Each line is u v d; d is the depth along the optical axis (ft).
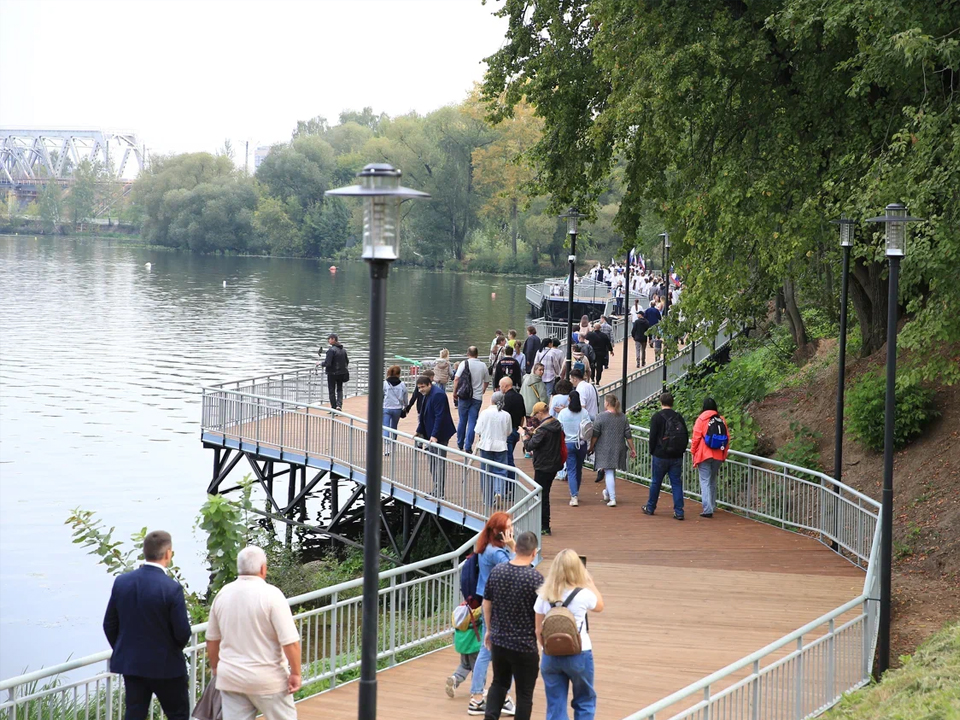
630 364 123.03
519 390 77.92
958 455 57.52
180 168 517.55
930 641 39.45
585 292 186.09
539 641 27.84
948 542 50.98
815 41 58.54
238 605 24.89
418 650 40.09
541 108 79.05
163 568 26.30
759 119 66.54
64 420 138.21
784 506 57.21
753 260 71.67
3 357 192.03
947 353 57.11
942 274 46.83
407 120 409.08
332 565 71.87
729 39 59.98
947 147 49.39
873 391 63.72
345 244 488.44
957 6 50.24
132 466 114.42
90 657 25.91
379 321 23.81
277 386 97.25
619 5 63.72
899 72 51.21
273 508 91.30
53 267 418.92
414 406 101.30
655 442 58.44
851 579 47.67
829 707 34.42
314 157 492.54
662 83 60.39
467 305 307.58
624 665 36.42
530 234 351.46
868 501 47.78
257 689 24.67
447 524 78.48
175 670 25.77
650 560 50.26
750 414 82.02
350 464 76.43
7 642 65.82
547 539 53.31
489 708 28.40
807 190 61.93
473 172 377.50
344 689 34.86
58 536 88.58
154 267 435.53
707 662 36.88
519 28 79.61
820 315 107.45
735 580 47.26
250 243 502.79
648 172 76.48
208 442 86.84
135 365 187.52
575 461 60.59
